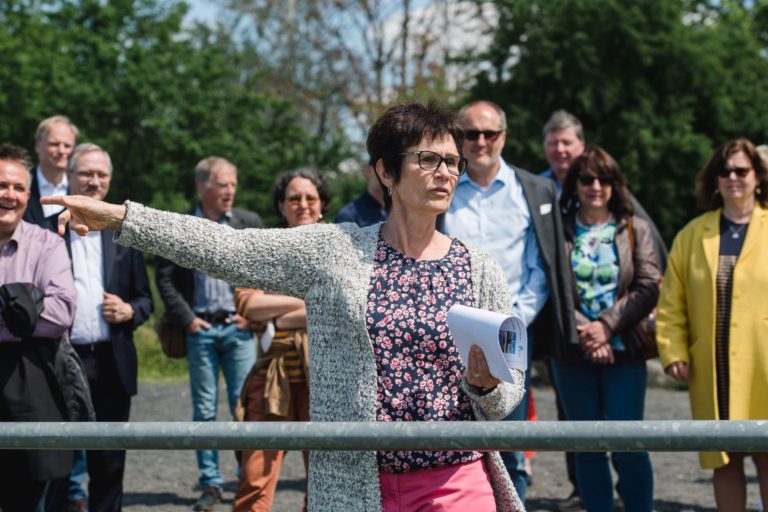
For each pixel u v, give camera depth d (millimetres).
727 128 24281
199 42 36219
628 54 23000
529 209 5469
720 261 5176
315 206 5688
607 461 5473
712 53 23859
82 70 28516
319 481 2975
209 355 7074
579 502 6684
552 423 2232
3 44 28703
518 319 2775
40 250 4738
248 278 2998
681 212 22859
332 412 2975
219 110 30312
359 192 28875
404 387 2951
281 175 5789
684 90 23562
